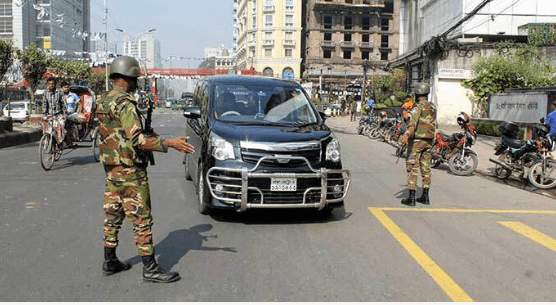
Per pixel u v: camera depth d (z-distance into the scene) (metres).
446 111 27.97
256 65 90.12
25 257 4.64
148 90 35.03
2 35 42.31
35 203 6.86
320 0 81.81
